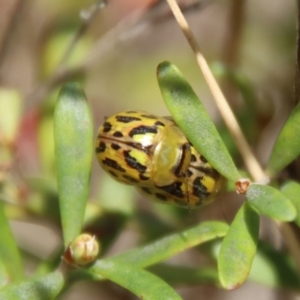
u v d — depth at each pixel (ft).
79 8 0.52
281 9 0.55
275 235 0.46
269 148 0.48
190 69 0.58
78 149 0.39
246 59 0.52
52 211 0.44
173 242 0.38
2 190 0.44
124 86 0.57
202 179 0.40
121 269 0.38
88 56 0.49
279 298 0.47
